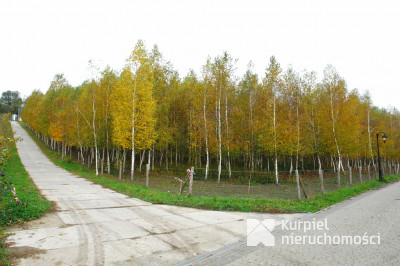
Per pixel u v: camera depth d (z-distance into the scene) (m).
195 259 4.65
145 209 9.07
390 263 4.53
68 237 5.61
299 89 28.09
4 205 7.13
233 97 28.27
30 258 4.36
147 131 21.53
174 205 10.00
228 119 27.78
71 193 11.82
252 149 29.38
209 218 8.02
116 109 22.08
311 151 29.67
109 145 29.27
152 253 4.89
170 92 30.14
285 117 25.95
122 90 21.17
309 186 18.64
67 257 4.49
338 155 27.25
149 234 6.12
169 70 30.33
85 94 26.62
